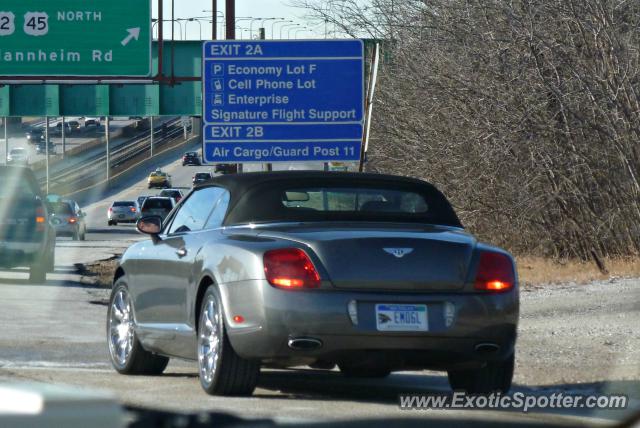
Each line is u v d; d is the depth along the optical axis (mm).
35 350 22391
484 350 15227
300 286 14719
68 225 96500
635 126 45594
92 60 69875
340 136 54812
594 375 18531
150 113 112438
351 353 14789
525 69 47812
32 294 39688
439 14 54031
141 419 6969
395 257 14977
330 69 54656
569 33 47062
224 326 15297
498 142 47844
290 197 16703
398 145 57531
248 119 54719
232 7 56469
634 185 46656
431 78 51594
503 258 15609
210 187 18062
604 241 48469
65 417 4168
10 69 69938
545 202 49031
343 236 15117
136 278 19062
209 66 54719
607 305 30766
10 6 69750
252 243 15445
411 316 14859
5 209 45188
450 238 15523
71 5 69750
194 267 16625
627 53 45781
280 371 20062
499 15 49719
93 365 20328
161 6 69250
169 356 17859
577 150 47188
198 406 14336
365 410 14367
